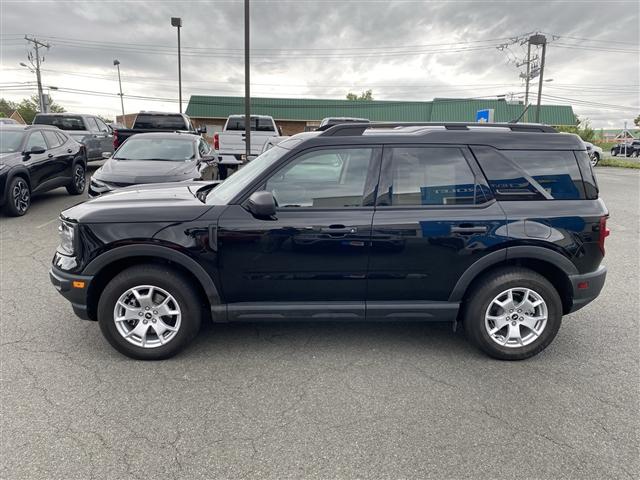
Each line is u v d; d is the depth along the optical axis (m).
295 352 3.75
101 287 3.63
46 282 5.20
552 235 3.49
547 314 3.60
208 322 4.32
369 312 3.61
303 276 3.50
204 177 8.84
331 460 2.52
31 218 8.34
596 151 25.97
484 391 3.21
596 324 4.36
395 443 2.66
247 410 2.96
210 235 3.40
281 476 2.39
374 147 3.52
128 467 2.44
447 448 2.62
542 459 2.55
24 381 3.24
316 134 3.68
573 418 2.92
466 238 3.47
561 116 47.09
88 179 13.59
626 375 3.45
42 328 4.07
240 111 45.88
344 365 3.55
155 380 3.29
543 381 3.36
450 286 3.57
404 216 3.46
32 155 8.88
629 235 8.03
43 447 2.57
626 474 2.45
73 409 2.93
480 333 3.62
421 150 3.54
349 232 3.44
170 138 9.42
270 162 3.58
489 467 2.48
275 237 3.42
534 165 3.56
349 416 2.91
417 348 3.86
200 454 2.54
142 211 3.44
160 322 3.54
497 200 3.53
